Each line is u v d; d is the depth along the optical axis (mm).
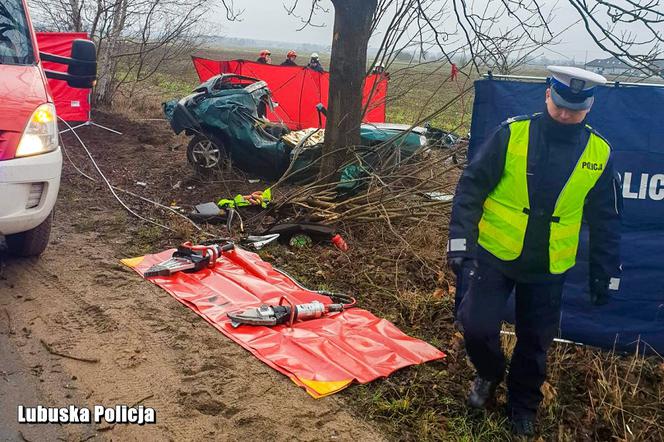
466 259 3088
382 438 3344
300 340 4250
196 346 4137
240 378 3791
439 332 4672
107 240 6070
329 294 5105
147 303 4723
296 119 12414
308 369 3904
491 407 3678
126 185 8258
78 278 5094
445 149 7375
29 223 4719
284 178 7457
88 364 3846
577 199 3146
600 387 3863
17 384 3578
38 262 5367
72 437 3170
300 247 6176
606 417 3646
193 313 4625
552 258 3207
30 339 4090
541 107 4199
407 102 16781
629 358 4344
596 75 2965
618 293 4316
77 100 12039
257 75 12562
